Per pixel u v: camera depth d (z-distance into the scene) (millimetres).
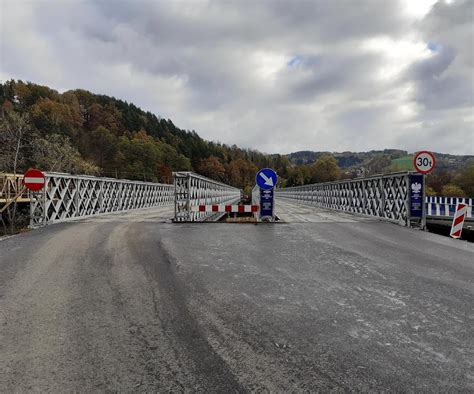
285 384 2416
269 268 5562
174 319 3537
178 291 4391
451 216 15211
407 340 3119
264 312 3738
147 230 9539
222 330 3287
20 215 16281
